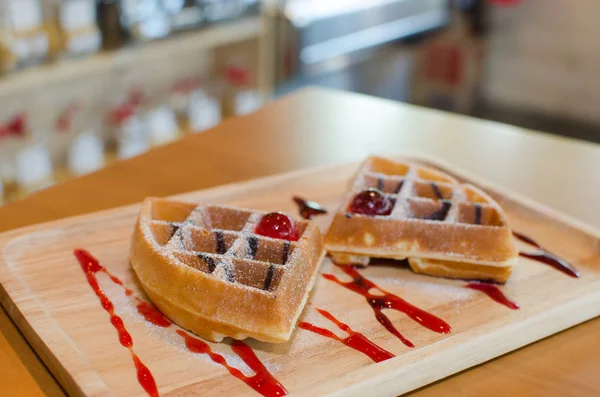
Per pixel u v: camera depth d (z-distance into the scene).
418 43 1.62
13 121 0.90
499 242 0.50
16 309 0.46
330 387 0.43
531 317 0.47
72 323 0.46
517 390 0.44
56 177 0.94
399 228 0.51
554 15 1.48
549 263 0.52
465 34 1.59
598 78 1.48
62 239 0.53
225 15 1.12
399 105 0.77
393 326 0.47
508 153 0.67
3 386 0.43
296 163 0.65
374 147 0.68
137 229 0.50
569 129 1.53
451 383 0.45
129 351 0.45
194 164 0.63
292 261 0.47
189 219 0.50
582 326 0.49
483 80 1.63
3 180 0.90
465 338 0.45
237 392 0.43
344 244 0.51
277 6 1.22
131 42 0.97
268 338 0.45
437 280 0.51
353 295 0.49
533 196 0.61
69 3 0.88
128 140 1.02
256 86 1.23
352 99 0.78
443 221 0.51
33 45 0.85
